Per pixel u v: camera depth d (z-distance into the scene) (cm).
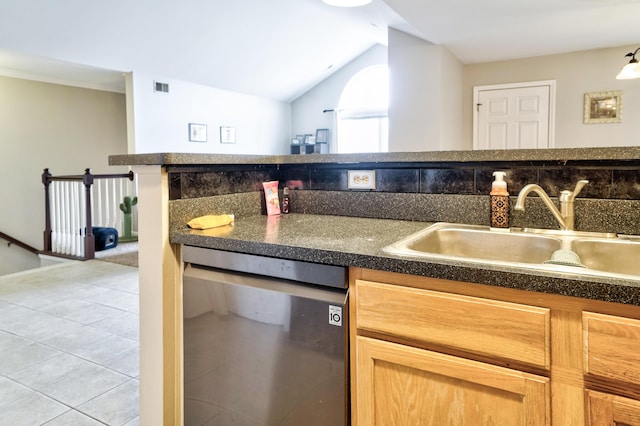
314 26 639
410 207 167
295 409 122
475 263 96
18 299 351
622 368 80
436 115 430
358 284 109
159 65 597
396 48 447
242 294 129
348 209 181
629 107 448
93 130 664
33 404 195
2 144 566
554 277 84
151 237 144
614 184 133
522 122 494
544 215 143
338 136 859
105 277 422
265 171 190
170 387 147
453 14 331
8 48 458
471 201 155
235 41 610
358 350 110
